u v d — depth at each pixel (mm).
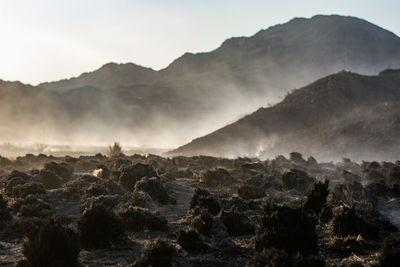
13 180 19516
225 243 11172
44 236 9156
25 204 14875
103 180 20922
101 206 11391
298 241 10008
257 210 16641
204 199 15133
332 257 10797
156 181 18828
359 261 10336
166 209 17094
